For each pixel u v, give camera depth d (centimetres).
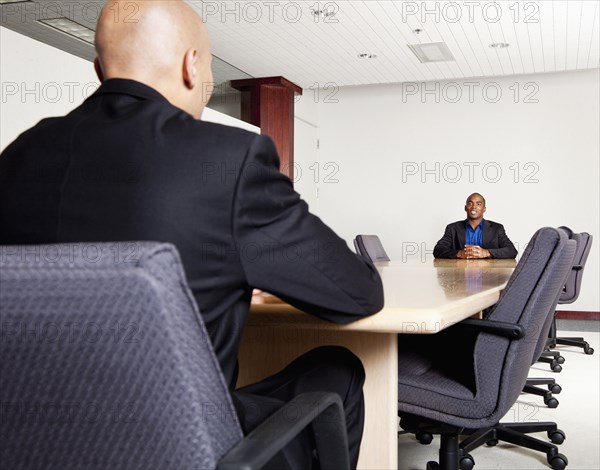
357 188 886
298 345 168
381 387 151
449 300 141
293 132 832
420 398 176
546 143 794
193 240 85
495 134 818
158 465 65
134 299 59
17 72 353
